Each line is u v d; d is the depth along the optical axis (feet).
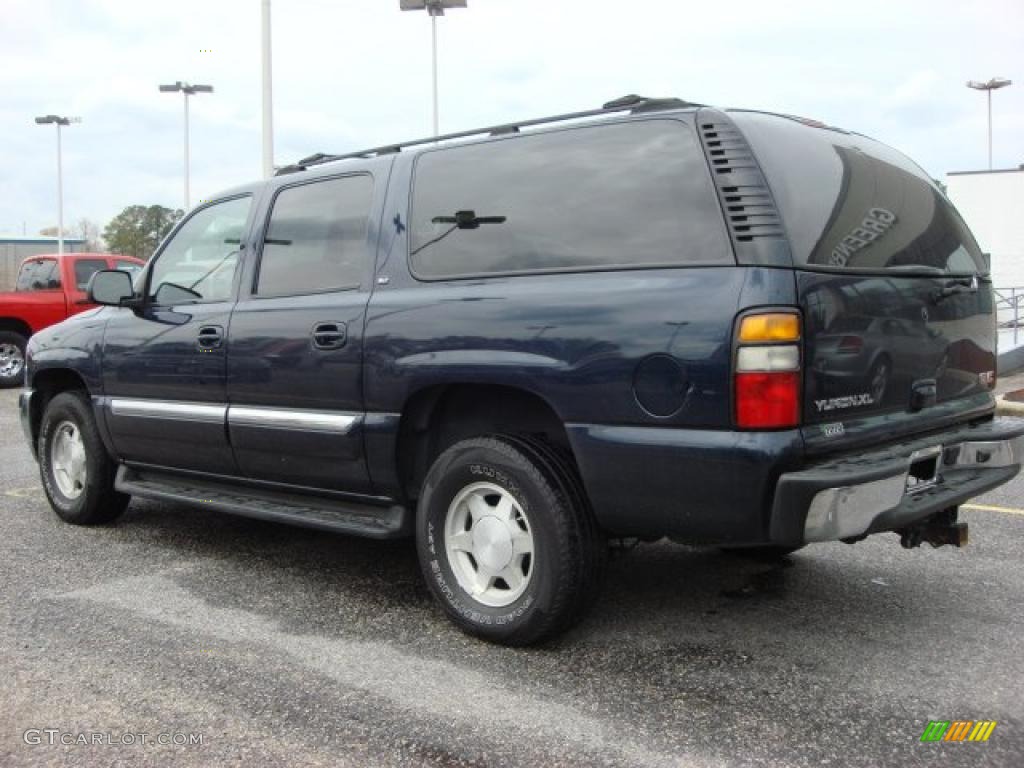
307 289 15.02
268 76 55.26
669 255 11.26
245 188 16.72
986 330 14.30
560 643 12.73
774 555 16.70
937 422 12.67
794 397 10.44
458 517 13.15
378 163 14.66
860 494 10.55
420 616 13.91
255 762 9.64
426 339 13.00
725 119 11.35
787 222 10.84
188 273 17.19
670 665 11.99
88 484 18.94
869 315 11.45
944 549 17.13
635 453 11.16
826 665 11.96
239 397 15.65
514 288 12.37
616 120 12.28
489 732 10.23
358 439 13.87
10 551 17.53
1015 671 11.75
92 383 18.49
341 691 11.28
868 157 13.23
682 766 9.47
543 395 11.89
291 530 19.12
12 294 45.78
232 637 13.07
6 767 9.56
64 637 13.06
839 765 9.48
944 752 9.74
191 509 21.15
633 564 16.39
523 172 12.92
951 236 14.12
